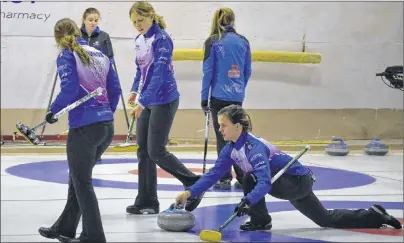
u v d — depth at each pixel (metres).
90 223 8.72
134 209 11.64
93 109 8.73
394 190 14.67
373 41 24.91
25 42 22.41
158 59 10.91
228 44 14.26
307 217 10.78
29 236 9.75
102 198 13.20
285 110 24.44
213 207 12.25
